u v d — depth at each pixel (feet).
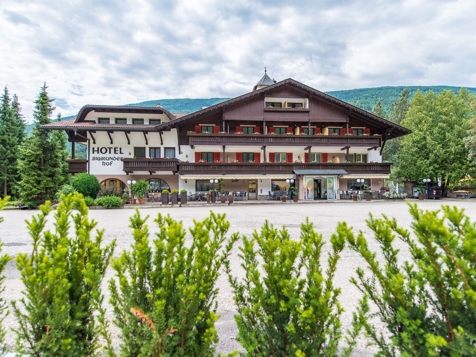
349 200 95.71
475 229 4.40
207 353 5.11
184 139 100.27
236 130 103.19
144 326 4.71
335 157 108.27
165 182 97.91
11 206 82.74
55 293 4.79
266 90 100.07
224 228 6.76
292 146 100.42
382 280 5.08
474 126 96.58
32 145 82.53
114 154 95.40
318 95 102.12
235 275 15.43
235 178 94.02
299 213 52.01
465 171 108.88
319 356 4.60
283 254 5.46
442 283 4.63
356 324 5.27
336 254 5.53
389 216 44.88
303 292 5.07
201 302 5.47
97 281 5.11
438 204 75.36
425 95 132.57
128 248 22.38
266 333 5.04
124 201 81.15
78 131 92.53
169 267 4.98
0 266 5.73
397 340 4.65
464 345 3.79
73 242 6.18
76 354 4.96
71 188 79.56
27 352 4.82
